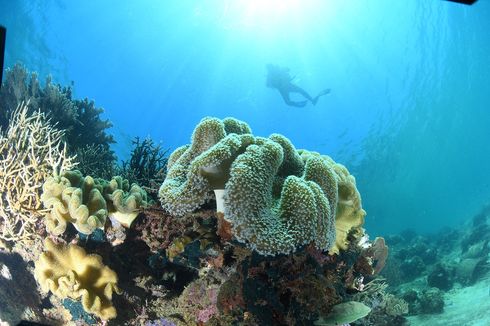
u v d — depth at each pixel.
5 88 7.78
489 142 47.12
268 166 2.51
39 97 7.89
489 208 19.81
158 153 7.15
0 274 4.02
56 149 4.88
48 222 3.38
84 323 3.46
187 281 3.63
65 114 8.09
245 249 2.77
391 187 39.47
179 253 3.36
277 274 2.62
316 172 2.75
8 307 4.03
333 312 2.68
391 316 5.80
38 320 3.86
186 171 2.97
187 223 3.33
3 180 4.01
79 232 3.55
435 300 7.84
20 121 5.04
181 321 3.26
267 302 2.62
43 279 3.25
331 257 3.16
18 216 3.90
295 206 2.41
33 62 40.06
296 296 2.61
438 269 10.20
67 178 3.55
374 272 4.57
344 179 3.28
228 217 2.39
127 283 3.46
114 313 3.24
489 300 7.54
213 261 3.23
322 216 2.49
